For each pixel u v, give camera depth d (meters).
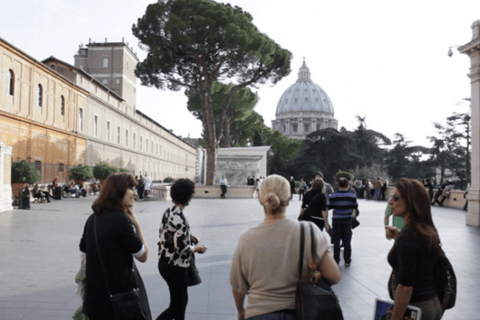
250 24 33.22
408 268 2.68
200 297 6.00
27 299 5.72
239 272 2.66
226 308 5.52
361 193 38.00
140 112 57.91
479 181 15.50
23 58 27.31
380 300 2.99
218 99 53.59
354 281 7.04
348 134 84.81
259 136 67.81
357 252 9.80
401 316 2.69
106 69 54.41
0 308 5.31
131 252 3.14
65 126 34.38
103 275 3.06
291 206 24.89
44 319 4.93
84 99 38.44
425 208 2.80
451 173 76.06
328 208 8.42
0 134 24.75
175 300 4.16
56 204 23.95
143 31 32.91
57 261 8.24
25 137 27.67
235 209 21.59
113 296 3.03
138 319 3.06
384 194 32.53
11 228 13.15
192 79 35.19
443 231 13.84
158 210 20.70
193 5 31.75
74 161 36.03
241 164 41.88
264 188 2.70
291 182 35.78
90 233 3.14
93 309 3.07
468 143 70.19
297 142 84.56
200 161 63.16
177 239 4.07
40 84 29.92
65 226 13.83
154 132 67.00
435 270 2.85
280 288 2.53
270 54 35.12
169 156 79.75
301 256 2.53
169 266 4.11
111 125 46.38
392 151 79.56
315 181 8.29
